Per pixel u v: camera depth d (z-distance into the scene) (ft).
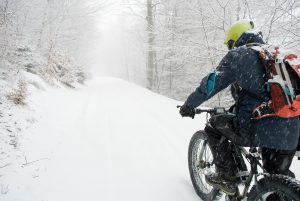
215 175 11.72
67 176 14.92
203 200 13.17
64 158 17.12
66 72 48.44
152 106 35.60
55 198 12.83
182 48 46.65
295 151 9.90
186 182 14.83
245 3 36.60
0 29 28.22
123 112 30.91
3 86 24.57
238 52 9.78
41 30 51.80
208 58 44.47
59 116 26.02
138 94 48.52
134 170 16.03
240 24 10.49
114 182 14.55
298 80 8.64
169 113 31.01
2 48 27.96
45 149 18.06
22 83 25.90
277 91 8.68
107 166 16.39
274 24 36.27
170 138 21.70
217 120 11.21
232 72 9.84
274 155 10.00
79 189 13.71
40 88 32.71
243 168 11.30
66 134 21.65
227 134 10.78
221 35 46.83
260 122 9.37
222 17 39.81
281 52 9.02
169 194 13.64
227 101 43.01
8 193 12.77
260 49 9.45
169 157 17.98
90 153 18.21
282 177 8.86
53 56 46.21
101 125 24.91
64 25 64.54
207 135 12.03
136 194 13.52
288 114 8.63
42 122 22.66
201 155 13.20
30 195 12.89
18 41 36.11
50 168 15.65
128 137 21.72
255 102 9.52
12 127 19.30
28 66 38.01
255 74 9.31
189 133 23.11
